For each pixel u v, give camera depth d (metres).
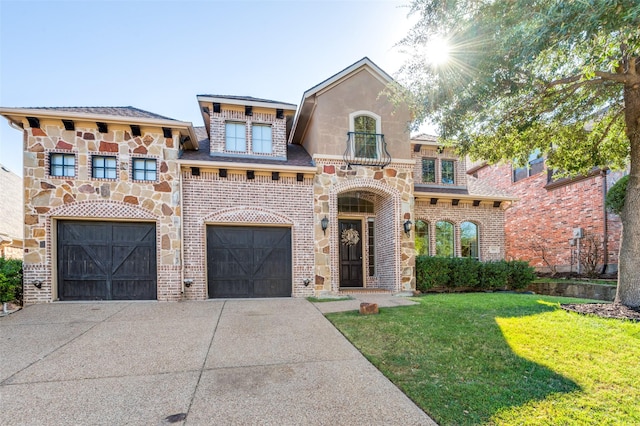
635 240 6.84
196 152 10.38
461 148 8.59
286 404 3.31
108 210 8.73
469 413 3.07
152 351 4.89
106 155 8.84
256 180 9.80
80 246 8.70
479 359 4.38
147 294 8.94
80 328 6.10
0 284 7.31
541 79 6.67
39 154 8.45
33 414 3.16
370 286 11.94
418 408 3.21
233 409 3.22
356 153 10.55
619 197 9.38
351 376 3.98
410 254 10.70
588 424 2.86
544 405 3.19
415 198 12.05
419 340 5.19
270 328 6.10
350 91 10.68
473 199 12.46
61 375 4.05
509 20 5.59
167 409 3.24
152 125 8.95
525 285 11.46
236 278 9.63
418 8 6.56
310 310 7.64
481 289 11.35
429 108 7.47
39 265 8.29
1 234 12.24
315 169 9.91
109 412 3.19
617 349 4.53
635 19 4.09
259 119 10.52
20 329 6.03
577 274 12.41
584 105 8.12
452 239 12.71
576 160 9.11
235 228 9.76
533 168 15.03
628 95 6.91
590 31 4.42
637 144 6.91
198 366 4.33
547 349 4.62
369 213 12.22
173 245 8.99
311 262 9.97
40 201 8.38
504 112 7.64
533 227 14.95
